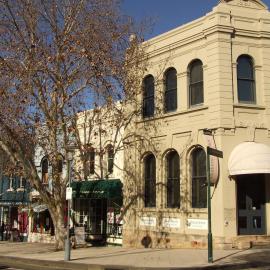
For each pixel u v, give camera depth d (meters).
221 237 20.92
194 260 17.98
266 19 22.95
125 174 26.66
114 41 23.88
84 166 25.58
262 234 21.64
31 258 21.64
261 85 22.59
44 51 22.88
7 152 24.80
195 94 23.44
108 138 28.45
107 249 24.80
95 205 29.77
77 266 18.84
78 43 22.78
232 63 22.25
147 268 16.53
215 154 18.47
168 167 24.64
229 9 22.52
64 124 23.91
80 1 23.45
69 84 23.33
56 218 25.34
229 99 21.84
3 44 22.84
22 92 22.91
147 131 25.55
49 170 31.41
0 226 38.34
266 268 16.30
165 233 23.92
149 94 26.08
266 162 20.45
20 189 36.41
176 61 24.41
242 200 21.67
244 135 21.77
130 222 25.97
